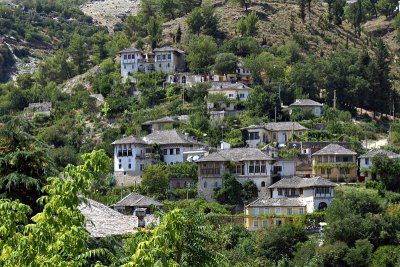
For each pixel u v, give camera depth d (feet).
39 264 111.45
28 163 147.33
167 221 115.96
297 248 479.00
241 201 643.86
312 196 589.73
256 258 459.73
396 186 616.80
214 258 136.98
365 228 483.92
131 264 107.96
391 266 462.60
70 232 113.29
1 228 112.16
